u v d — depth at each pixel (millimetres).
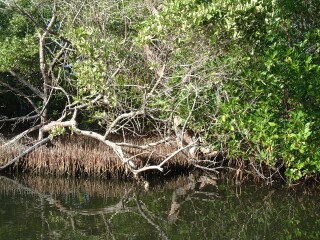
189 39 9359
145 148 12164
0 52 14070
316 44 10609
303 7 11328
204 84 10789
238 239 8211
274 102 10375
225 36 9297
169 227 8852
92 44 10555
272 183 12102
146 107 11500
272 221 9305
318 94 9781
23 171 12836
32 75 16125
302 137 9406
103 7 13188
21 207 9805
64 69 14125
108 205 10258
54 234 8141
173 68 11453
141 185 12148
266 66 9859
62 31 13391
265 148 11242
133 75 12711
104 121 13273
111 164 12414
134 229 8648
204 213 9852
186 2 8836
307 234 8469
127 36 13602
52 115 16719
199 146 12945
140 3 13672
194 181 12781
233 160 13273
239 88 10906
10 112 19922
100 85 10820
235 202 10711
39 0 14969
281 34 11094
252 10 8641
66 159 12539
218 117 11258
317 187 11586
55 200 10492
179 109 11758
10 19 16312
